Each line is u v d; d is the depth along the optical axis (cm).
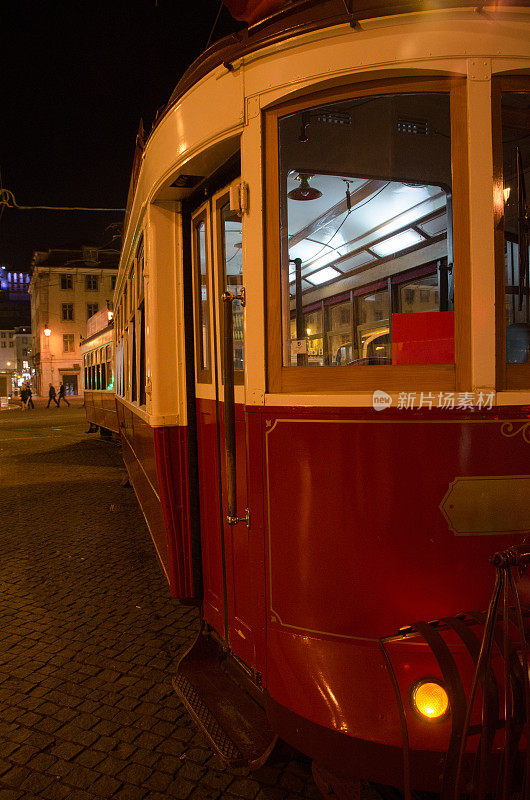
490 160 179
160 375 299
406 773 150
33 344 5525
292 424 195
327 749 172
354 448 185
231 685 261
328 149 210
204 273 277
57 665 318
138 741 250
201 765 234
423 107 192
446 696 164
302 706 181
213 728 229
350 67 184
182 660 284
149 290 301
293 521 196
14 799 216
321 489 190
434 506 180
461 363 183
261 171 202
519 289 194
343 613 187
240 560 239
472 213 179
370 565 184
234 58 204
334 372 196
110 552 520
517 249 194
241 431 234
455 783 146
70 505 707
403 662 175
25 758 239
